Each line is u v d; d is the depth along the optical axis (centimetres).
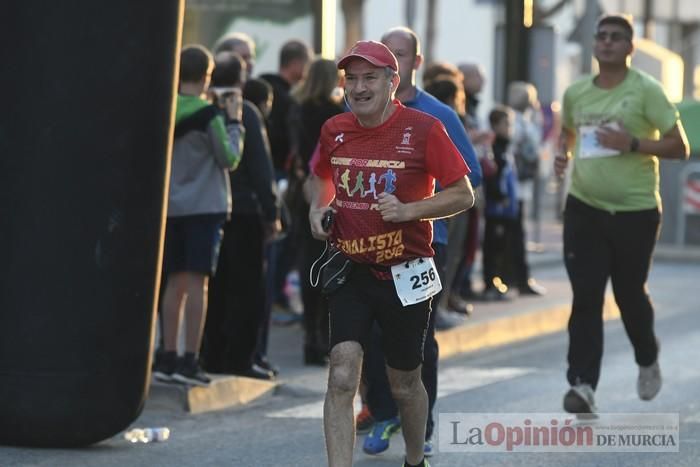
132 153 1673
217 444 1862
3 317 1684
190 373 2091
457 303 2978
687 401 2188
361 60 1419
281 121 2622
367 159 1444
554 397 2234
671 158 1970
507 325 2980
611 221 1964
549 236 5075
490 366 2595
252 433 1942
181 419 2020
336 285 1464
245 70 2361
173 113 1720
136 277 1702
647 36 6819
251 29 3606
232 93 2061
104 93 1652
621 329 3105
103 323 1689
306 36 3634
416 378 1509
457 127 1762
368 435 1883
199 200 2017
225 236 2236
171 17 1686
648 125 1980
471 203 1445
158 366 2109
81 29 1641
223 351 2267
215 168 2034
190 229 2025
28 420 1702
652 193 1973
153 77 1677
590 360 1972
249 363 2270
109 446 1800
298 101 2406
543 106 4503
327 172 1530
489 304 3219
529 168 3562
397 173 1437
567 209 1995
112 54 1652
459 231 2759
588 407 1966
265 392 2231
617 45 1959
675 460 1778
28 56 1641
